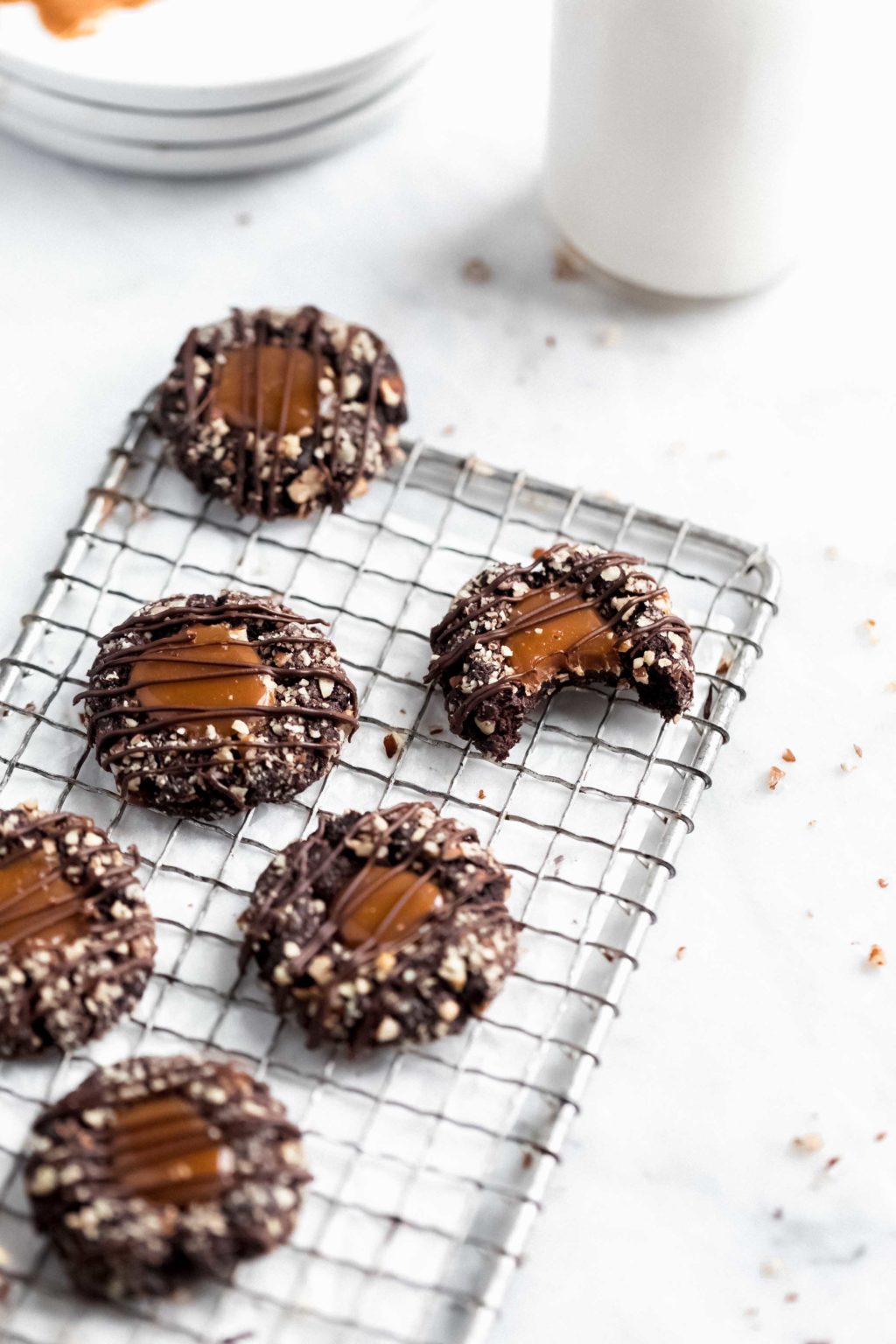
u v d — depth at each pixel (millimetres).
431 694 613
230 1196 538
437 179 701
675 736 610
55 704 613
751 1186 574
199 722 589
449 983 562
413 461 646
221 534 637
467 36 724
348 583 630
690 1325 562
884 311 680
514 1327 561
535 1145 559
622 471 657
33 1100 564
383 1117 566
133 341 675
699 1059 585
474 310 681
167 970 580
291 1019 573
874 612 638
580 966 583
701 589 634
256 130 675
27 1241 552
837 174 652
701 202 639
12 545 645
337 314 679
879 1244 569
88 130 677
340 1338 545
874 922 600
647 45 605
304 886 572
